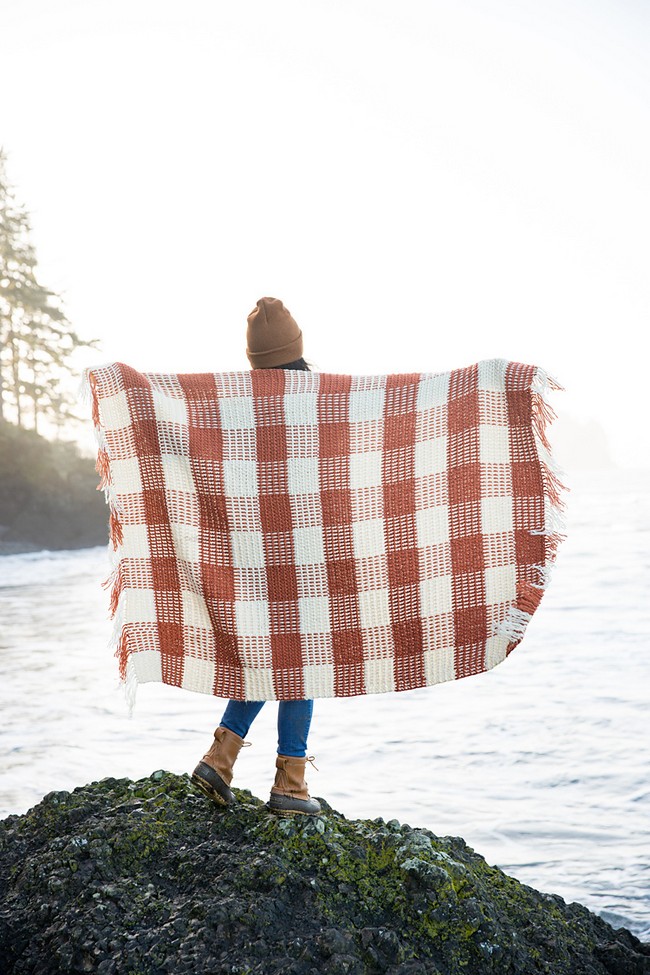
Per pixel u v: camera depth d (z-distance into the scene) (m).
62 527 56.06
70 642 15.61
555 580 22.92
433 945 2.82
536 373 3.02
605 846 5.30
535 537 3.00
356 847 3.09
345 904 2.89
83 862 3.04
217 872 2.99
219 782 3.25
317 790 6.50
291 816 3.20
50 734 8.30
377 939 2.76
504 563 3.02
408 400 3.14
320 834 3.11
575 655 12.16
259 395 3.18
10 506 55.12
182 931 2.76
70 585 30.20
